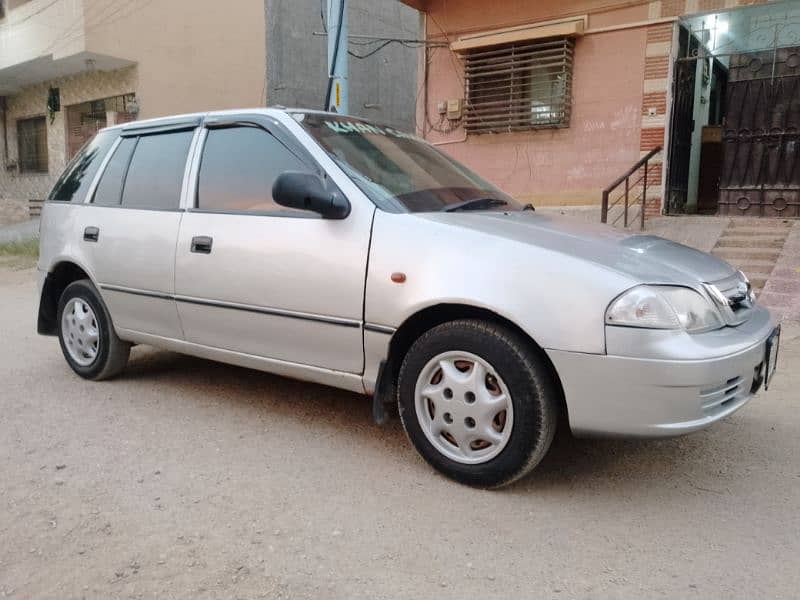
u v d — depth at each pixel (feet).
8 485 10.34
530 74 34.86
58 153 58.90
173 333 13.89
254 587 7.80
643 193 30.73
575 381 9.20
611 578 8.02
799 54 29.76
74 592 7.70
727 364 9.18
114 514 9.45
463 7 36.37
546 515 9.52
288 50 59.11
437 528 9.14
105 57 48.98
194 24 53.21
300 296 11.55
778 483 10.53
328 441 12.16
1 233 51.08
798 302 21.36
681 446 11.96
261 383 15.57
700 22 31.71
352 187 11.35
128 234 14.26
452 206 11.93
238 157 13.00
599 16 32.50
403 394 10.83
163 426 12.86
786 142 30.37
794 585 7.88
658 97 31.40
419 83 38.58
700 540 8.87
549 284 9.34
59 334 16.38
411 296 10.29
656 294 9.05
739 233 28.53
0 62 54.08
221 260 12.58
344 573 8.09
